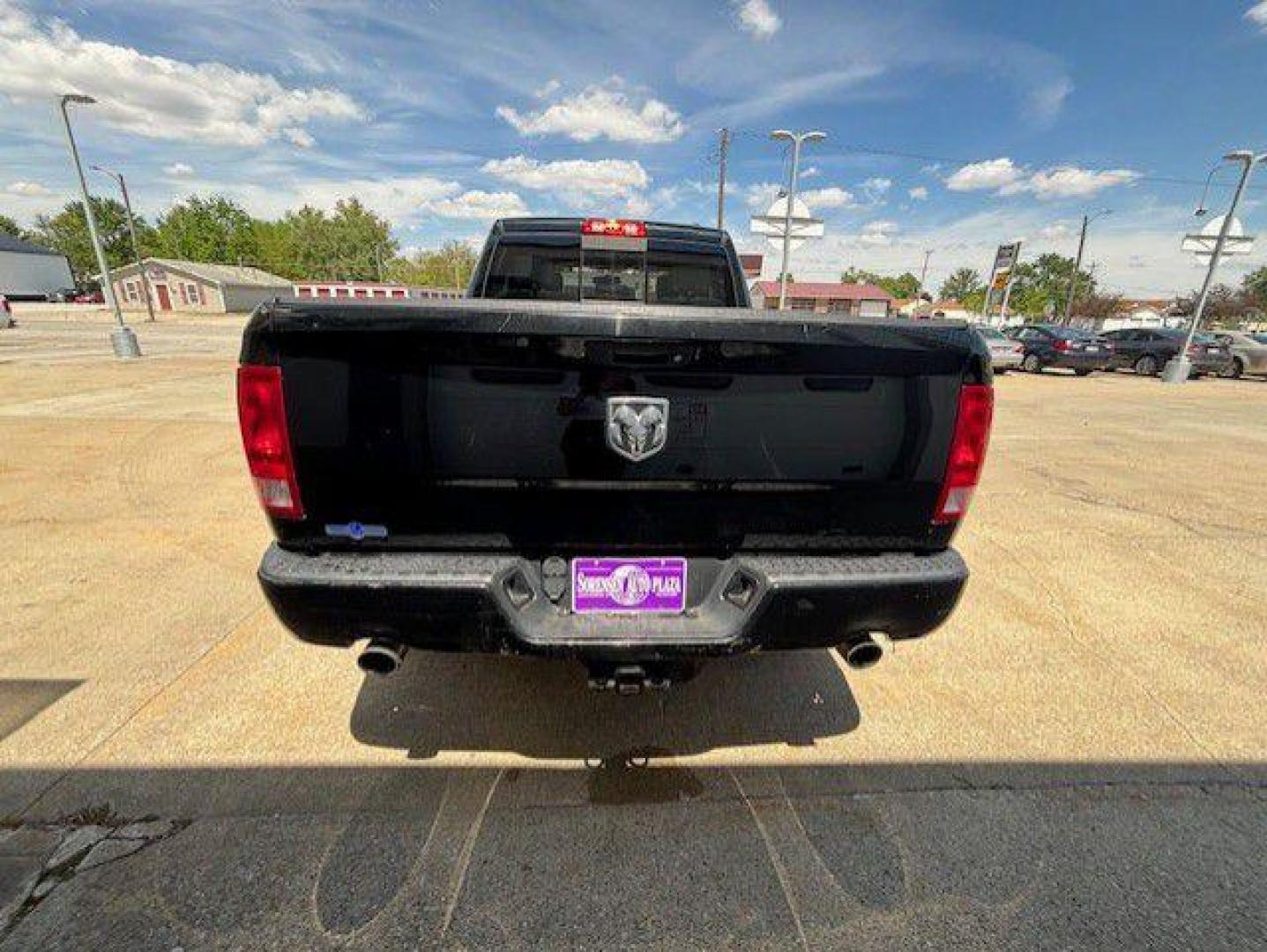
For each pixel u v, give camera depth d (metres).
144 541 3.91
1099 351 17.44
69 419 7.44
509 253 3.79
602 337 1.59
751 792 2.03
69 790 1.94
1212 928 1.58
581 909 1.60
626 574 1.78
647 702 2.48
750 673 2.70
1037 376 17.59
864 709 2.47
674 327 1.59
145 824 1.82
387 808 1.91
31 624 2.93
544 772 2.09
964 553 4.09
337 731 2.26
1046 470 6.39
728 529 1.77
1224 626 3.17
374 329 1.54
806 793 2.02
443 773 2.07
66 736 2.17
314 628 1.71
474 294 3.83
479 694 2.50
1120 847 1.82
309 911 1.57
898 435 1.74
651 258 3.90
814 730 2.34
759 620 1.76
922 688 2.61
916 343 1.68
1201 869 1.75
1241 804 2.00
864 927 1.57
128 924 1.52
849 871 1.73
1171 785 2.08
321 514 1.68
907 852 1.80
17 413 7.75
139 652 2.71
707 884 1.68
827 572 1.77
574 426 1.65
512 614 1.72
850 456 1.74
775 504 1.76
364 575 1.66
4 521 4.23
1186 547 4.24
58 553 3.73
